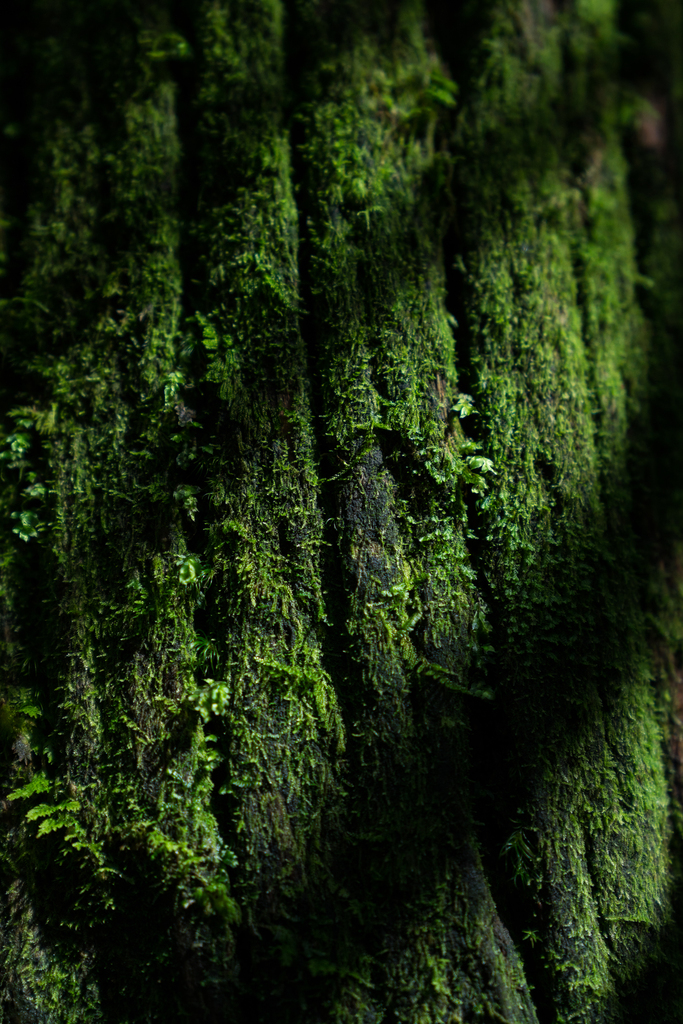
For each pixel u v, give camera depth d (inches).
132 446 55.5
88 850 53.9
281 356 55.4
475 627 54.9
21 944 54.0
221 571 54.8
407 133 56.7
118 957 53.7
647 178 59.8
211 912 53.3
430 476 55.0
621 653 55.3
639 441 57.5
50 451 55.8
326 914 53.4
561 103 58.4
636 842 54.6
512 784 54.4
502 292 56.5
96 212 56.7
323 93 56.7
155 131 56.8
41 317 56.5
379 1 57.4
